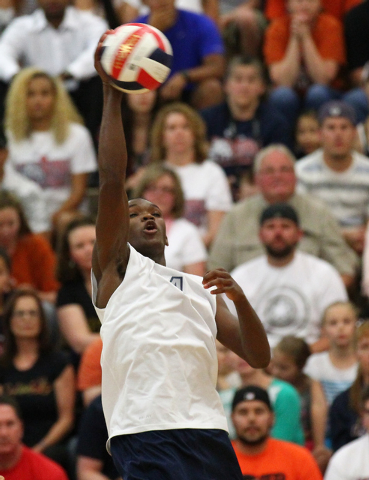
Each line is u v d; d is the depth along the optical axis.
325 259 19.81
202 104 24.78
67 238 18.00
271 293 18.23
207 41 25.25
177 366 8.48
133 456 8.36
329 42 26.00
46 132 22.45
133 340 8.52
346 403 15.35
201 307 8.94
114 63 8.76
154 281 8.78
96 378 16.20
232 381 16.31
